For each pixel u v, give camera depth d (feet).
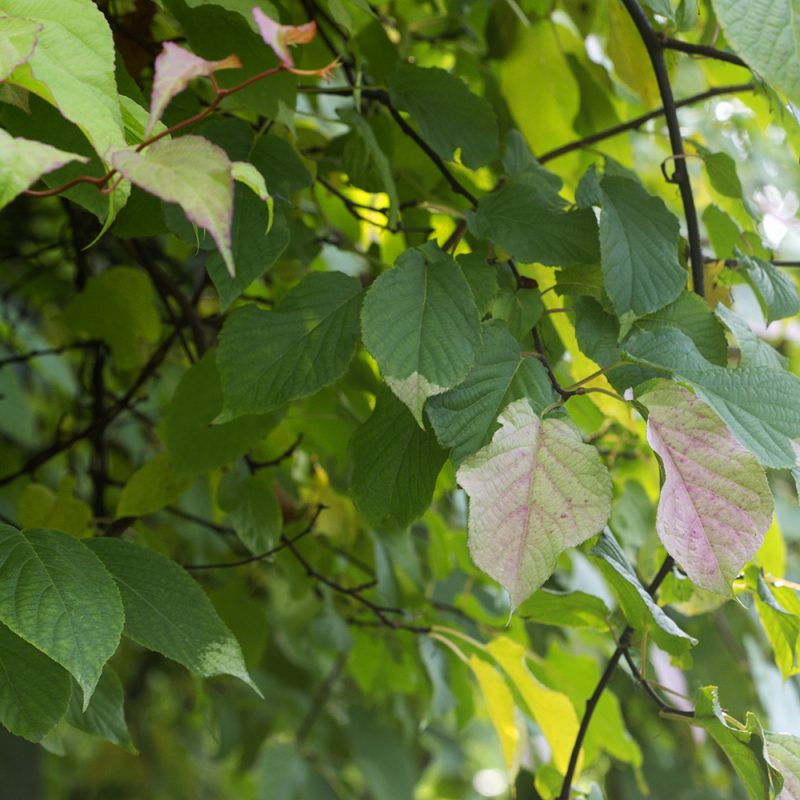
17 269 8.63
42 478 8.29
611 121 6.35
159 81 4.30
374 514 4.99
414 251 4.90
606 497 4.72
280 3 5.58
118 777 13.52
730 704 7.13
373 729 9.45
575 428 4.77
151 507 5.89
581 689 6.26
